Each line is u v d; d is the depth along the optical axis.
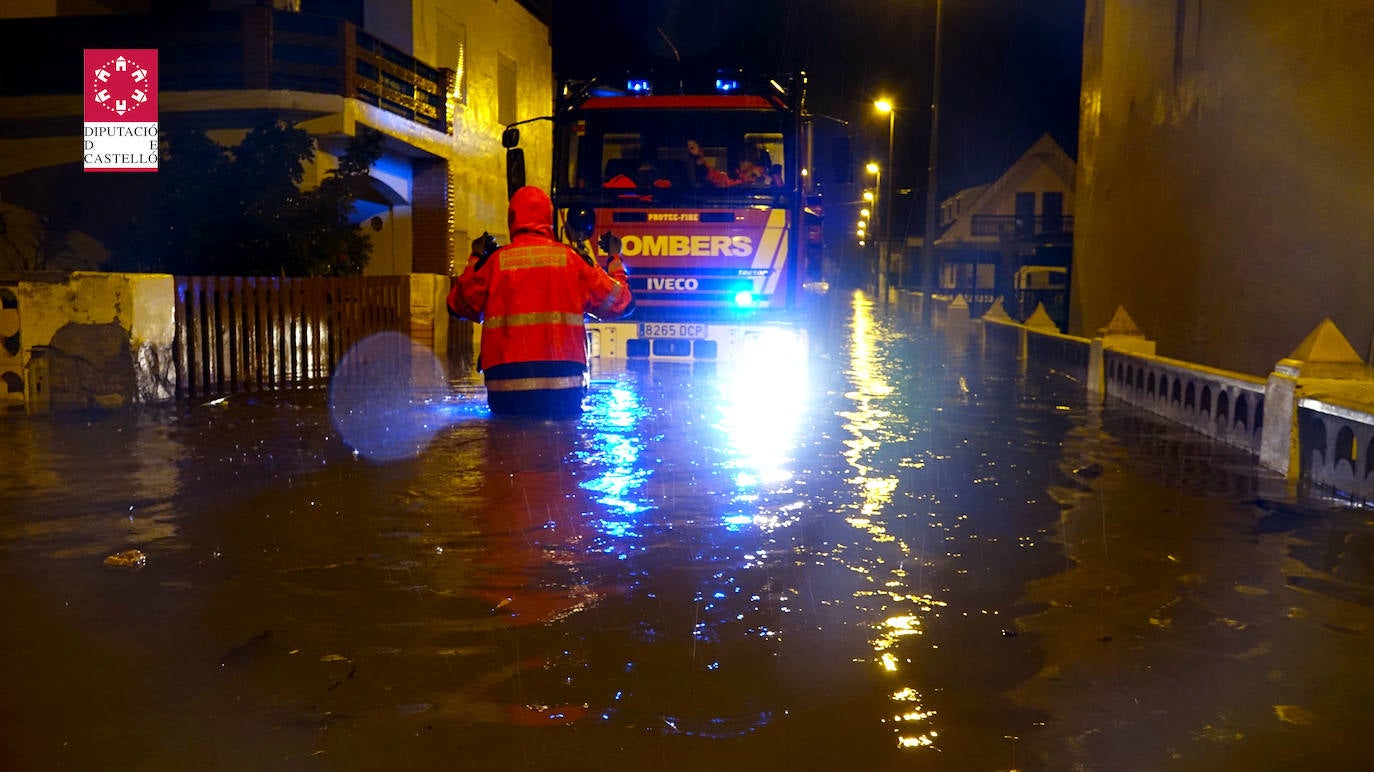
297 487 6.11
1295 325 12.81
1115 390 12.01
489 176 26.28
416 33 21.47
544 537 5.02
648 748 2.79
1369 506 6.05
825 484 6.40
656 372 12.62
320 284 12.89
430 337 14.80
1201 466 7.42
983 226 61.59
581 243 12.93
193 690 3.16
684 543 4.95
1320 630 3.82
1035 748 2.82
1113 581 4.42
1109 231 20.19
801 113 12.82
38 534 5.00
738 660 3.45
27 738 2.82
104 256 17.86
